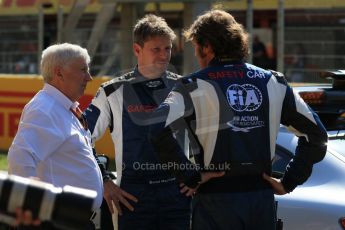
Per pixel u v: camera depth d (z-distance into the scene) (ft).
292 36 103.35
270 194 24.73
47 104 25.30
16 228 20.01
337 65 99.09
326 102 34.37
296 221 30.48
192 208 24.90
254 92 24.47
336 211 29.89
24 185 15.85
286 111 25.21
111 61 99.60
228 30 24.71
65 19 124.36
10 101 86.48
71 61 25.86
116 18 120.37
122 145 30.19
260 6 119.14
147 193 30.07
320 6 108.17
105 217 32.35
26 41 125.59
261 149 24.40
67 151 25.35
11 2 134.00
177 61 74.02
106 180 30.07
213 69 24.61
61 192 16.03
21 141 24.36
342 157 31.91
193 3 96.02
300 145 25.40
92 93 76.18
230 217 24.07
